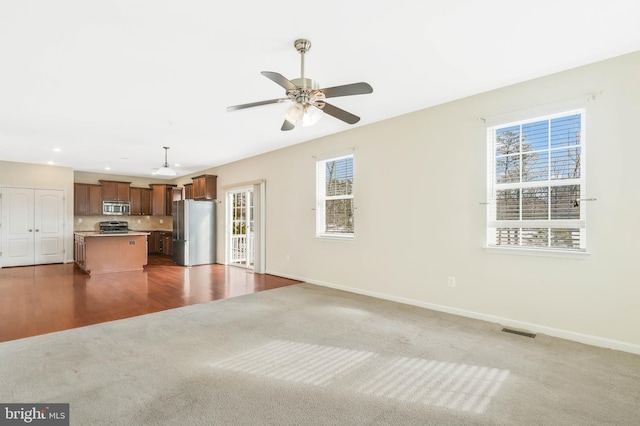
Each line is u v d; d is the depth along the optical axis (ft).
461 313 11.79
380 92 11.17
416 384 7.10
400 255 13.60
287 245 19.30
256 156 21.67
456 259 11.93
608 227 8.94
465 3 6.56
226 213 25.05
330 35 7.65
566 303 9.62
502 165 11.10
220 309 12.73
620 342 8.76
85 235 20.44
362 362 8.14
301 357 8.43
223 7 6.54
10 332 10.13
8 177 23.26
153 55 8.46
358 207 15.23
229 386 6.97
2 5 6.34
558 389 6.87
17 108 12.21
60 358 8.26
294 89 7.78
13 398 6.44
